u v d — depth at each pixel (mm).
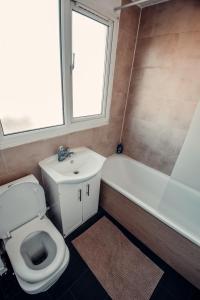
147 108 2059
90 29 1488
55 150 1616
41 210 1411
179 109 1778
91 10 1361
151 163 2250
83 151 1792
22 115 1320
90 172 1430
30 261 1258
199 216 1748
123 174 2479
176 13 1538
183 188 1834
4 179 1336
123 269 1443
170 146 1975
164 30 1662
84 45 1503
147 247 1639
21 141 1313
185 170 1797
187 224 1745
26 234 1250
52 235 1271
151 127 2092
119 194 1702
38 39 1199
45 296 1242
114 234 1756
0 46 1044
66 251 1219
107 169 2266
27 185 1247
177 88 1733
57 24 1255
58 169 1499
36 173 1545
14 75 1173
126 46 1842
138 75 2029
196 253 1230
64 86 1457
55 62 1365
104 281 1353
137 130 2264
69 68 1423
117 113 2215
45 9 1157
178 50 1621
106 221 1902
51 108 1491
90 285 1323
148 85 1965
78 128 1741
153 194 2229
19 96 1251
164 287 1337
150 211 1445
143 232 1614
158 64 1807
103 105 1971
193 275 1325
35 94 1339
